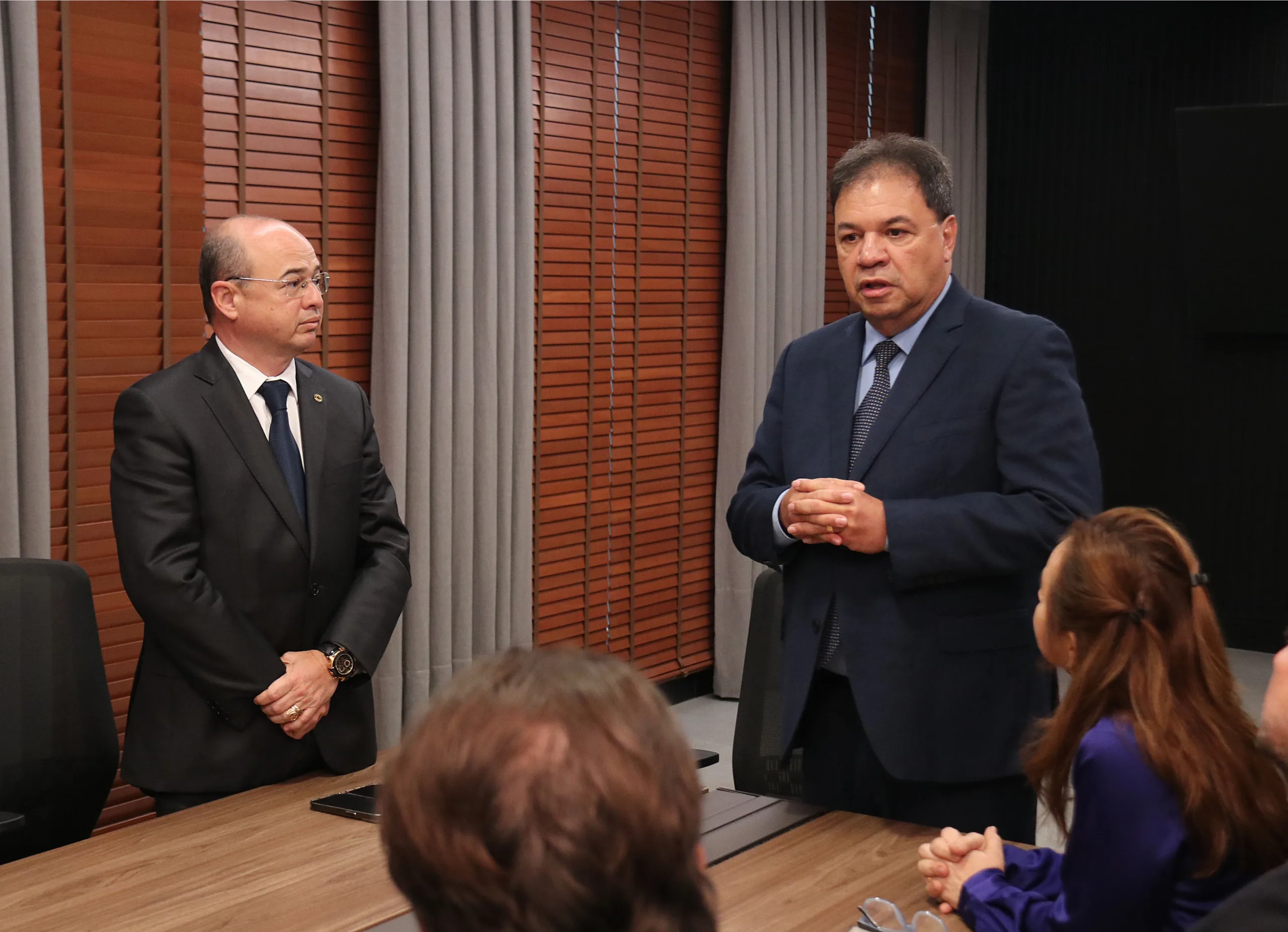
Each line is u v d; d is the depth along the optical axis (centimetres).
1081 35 618
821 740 205
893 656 190
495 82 398
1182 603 135
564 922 59
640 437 482
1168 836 128
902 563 183
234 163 349
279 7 355
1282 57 574
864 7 565
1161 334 611
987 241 652
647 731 63
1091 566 139
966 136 615
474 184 398
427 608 390
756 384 508
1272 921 88
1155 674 132
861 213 193
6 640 215
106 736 222
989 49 640
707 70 496
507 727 61
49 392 316
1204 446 604
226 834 176
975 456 194
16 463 297
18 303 297
